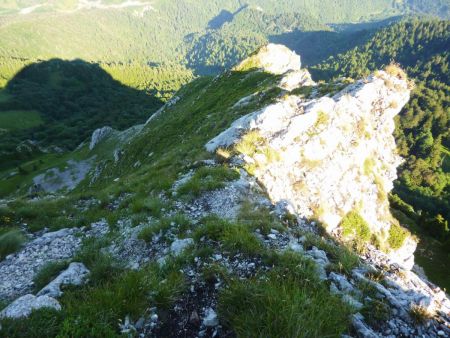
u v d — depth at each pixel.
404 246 39.53
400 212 96.50
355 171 34.91
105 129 114.25
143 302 7.20
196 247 9.96
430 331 7.23
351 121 35.97
